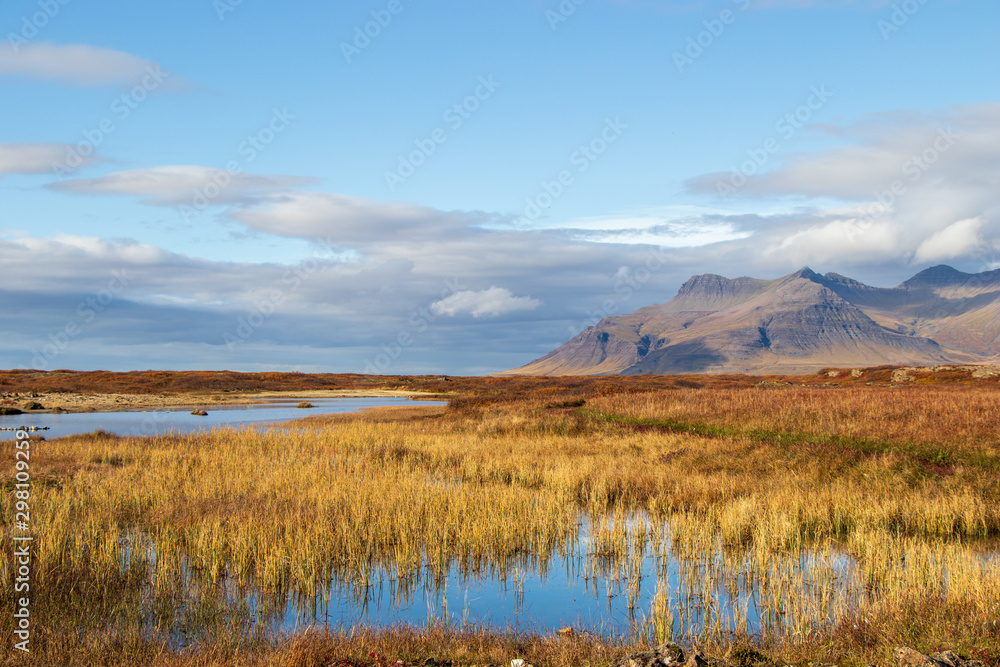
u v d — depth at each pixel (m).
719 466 21.33
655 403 38.94
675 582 11.89
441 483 19.33
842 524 15.18
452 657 7.99
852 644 8.05
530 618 10.25
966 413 28.08
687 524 14.27
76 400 68.44
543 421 34.41
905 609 8.95
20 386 82.75
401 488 17.58
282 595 11.28
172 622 9.90
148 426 42.62
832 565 11.80
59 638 8.79
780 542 13.39
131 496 16.86
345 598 11.26
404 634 8.86
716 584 11.64
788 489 17.22
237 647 8.37
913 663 6.76
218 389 94.56
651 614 9.92
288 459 23.44
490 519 14.45
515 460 22.91
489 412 41.44
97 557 11.83
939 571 10.97
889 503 15.73
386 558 13.22
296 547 12.35
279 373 130.00
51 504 15.08
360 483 18.19
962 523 14.71
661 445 25.75
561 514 15.55
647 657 7.23
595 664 7.54
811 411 31.22
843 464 20.52
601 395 49.78
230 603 10.73
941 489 17.30
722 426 30.50
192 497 16.73
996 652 6.99
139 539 13.45
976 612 8.40
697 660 7.00
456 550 13.59
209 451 25.47
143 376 103.19
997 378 69.56
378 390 105.44
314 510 15.11
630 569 12.59
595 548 13.72
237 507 15.55
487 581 12.14
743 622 9.46
